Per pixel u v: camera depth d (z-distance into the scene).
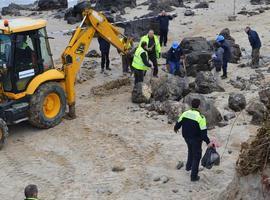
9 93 16.20
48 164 14.38
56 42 30.67
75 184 13.16
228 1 41.16
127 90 20.45
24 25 16.30
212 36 28.91
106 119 17.31
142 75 19.36
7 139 16.19
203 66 21.06
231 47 23.31
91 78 22.42
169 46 27.81
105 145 15.29
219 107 17.23
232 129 15.45
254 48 21.48
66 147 15.39
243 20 33.09
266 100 16.09
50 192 12.84
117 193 12.55
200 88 18.73
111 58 25.95
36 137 16.27
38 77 16.66
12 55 15.95
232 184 10.23
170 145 14.87
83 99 19.69
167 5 38.19
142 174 13.35
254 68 21.72
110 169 13.80
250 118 16.19
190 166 13.05
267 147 9.56
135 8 40.09
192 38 22.97
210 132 15.39
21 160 14.73
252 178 9.65
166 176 13.06
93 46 29.02
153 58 20.58
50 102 16.92
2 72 16.02
